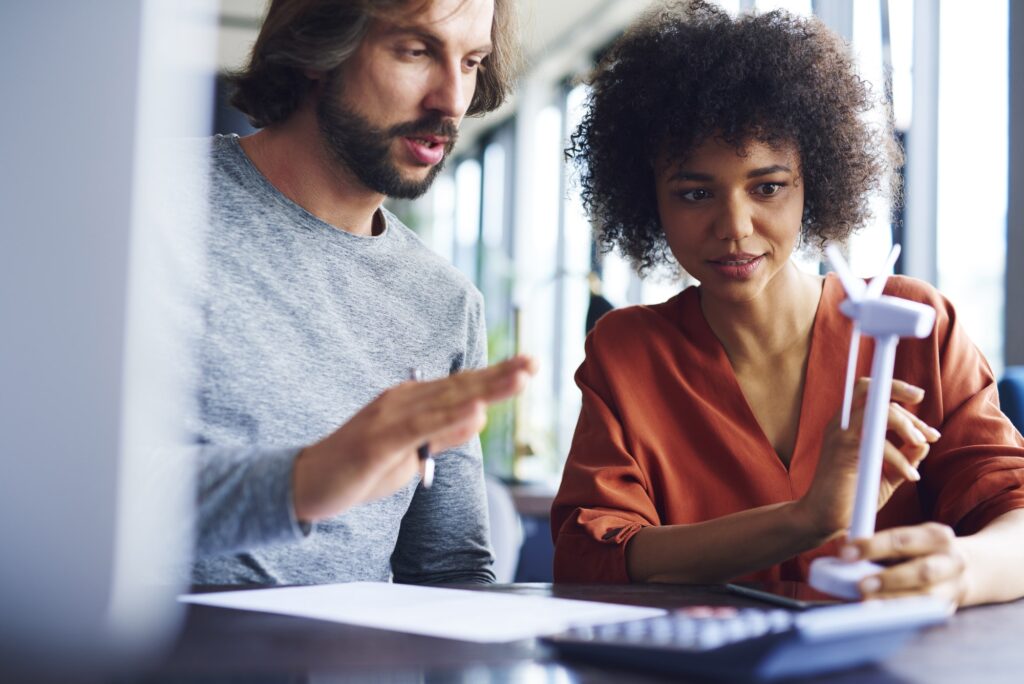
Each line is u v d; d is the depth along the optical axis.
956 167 2.61
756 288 1.12
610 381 1.20
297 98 1.16
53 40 0.37
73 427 0.39
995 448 1.06
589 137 1.36
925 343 1.15
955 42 2.62
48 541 0.39
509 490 2.79
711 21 1.22
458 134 1.16
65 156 0.38
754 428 1.16
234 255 1.12
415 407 0.70
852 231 1.31
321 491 0.73
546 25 6.20
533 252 7.59
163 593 0.44
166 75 0.39
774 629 0.58
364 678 0.53
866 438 0.73
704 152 1.10
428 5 1.06
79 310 0.38
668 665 0.53
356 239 1.21
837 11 3.04
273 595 0.82
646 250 1.40
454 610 0.74
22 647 0.39
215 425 1.07
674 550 0.98
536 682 0.53
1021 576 0.83
